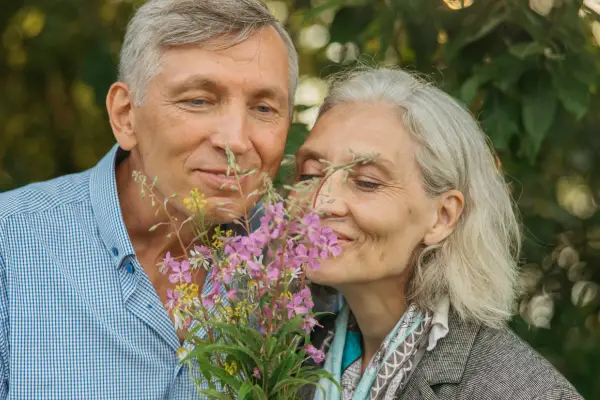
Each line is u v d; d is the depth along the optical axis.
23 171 3.87
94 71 3.39
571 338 3.22
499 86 2.45
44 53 3.78
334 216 1.92
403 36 2.88
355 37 2.68
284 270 1.62
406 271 2.03
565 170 3.28
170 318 2.03
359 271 1.94
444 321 1.96
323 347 2.13
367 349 2.11
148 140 1.95
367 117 1.98
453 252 2.01
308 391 2.05
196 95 1.88
